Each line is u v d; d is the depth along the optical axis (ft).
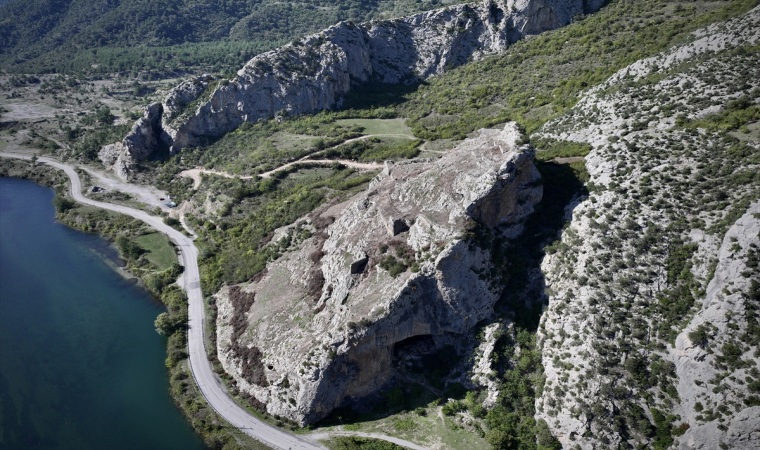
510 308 253.65
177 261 384.68
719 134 242.78
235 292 331.98
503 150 277.23
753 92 250.78
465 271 247.09
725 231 205.98
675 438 188.55
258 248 363.76
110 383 277.85
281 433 237.66
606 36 433.48
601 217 245.45
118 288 364.17
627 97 308.40
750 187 212.84
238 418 248.11
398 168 317.42
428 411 238.27
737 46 286.87
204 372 280.31
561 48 461.37
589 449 199.11
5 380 279.49
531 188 270.87
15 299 349.82
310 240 328.90
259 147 475.72
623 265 225.15
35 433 246.68
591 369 210.38
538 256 263.29
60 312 337.11
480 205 256.73
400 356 258.37
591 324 220.02
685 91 280.72
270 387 254.27
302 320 274.77
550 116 375.04
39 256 404.77
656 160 250.16
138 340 312.09
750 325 184.24
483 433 222.48
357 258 266.57
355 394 247.70
